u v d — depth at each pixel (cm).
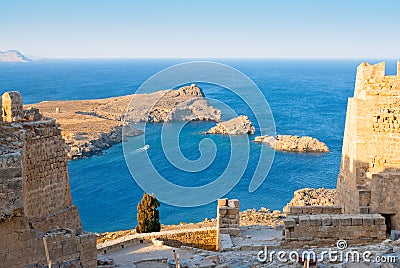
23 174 2445
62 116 18225
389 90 3491
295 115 19788
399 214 3347
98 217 7812
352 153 3559
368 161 3488
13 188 2295
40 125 2723
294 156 12544
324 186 9631
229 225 3844
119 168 11206
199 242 4378
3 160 2262
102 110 19638
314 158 12362
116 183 9856
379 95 3478
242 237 3716
